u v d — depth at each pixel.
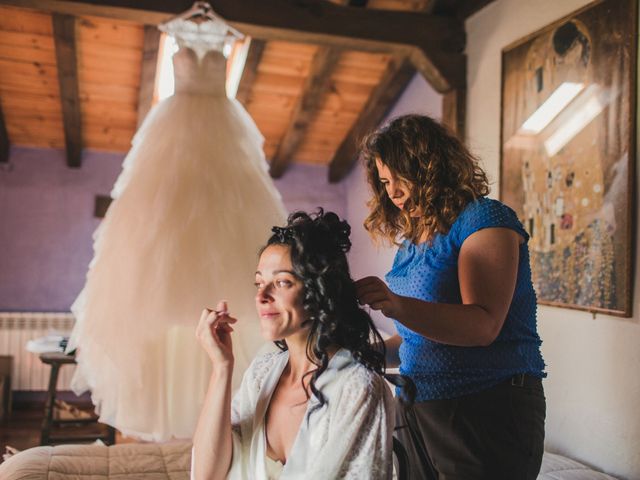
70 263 5.03
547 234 2.75
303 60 4.13
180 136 2.88
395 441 1.23
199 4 3.03
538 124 2.82
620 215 2.32
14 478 2.08
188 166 2.80
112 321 2.59
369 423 1.04
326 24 3.39
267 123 4.72
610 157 2.37
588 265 2.49
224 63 3.10
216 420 1.10
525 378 1.34
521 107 2.96
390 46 3.53
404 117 1.48
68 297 5.02
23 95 4.34
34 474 2.11
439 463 1.36
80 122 4.48
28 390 4.85
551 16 2.82
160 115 2.99
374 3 3.74
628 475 2.33
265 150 5.05
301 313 1.09
